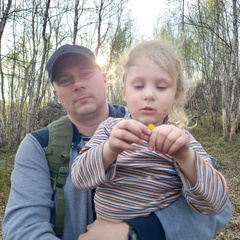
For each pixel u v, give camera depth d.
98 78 2.02
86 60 1.97
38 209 1.71
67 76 1.97
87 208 1.80
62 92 1.98
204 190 1.36
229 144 14.65
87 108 1.94
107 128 1.63
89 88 1.96
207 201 1.39
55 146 1.87
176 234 1.55
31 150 1.86
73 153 1.87
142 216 1.56
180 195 1.63
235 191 8.07
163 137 1.25
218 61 17.55
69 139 1.90
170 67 1.57
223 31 18.22
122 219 1.58
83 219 1.77
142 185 1.57
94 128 2.01
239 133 17.30
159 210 1.57
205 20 21.27
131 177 1.58
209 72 25.34
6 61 20.48
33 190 1.75
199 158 1.38
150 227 1.53
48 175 1.83
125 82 1.67
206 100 22.36
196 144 1.64
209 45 22.59
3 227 1.75
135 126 1.28
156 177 1.57
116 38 20.98
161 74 1.54
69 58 1.95
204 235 1.66
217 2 17.39
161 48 1.65
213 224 1.74
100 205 1.63
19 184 1.78
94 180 1.46
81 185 1.52
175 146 1.25
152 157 1.57
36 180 1.79
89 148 1.60
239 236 5.37
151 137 1.27
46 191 1.78
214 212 1.44
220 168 10.80
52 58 1.98
